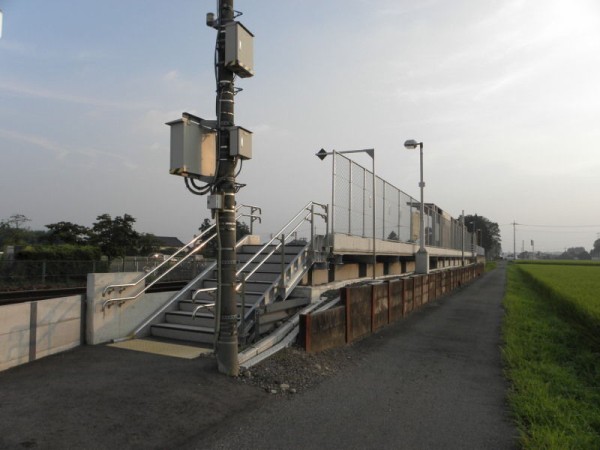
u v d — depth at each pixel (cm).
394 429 512
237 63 650
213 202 648
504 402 626
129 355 731
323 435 485
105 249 3619
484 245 13962
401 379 727
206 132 689
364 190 1602
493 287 3102
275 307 884
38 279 2345
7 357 644
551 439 466
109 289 826
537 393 641
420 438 490
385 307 1244
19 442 410
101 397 531
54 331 731
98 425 458
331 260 1312
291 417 530
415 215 2555
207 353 748
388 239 1950
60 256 2700
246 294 972
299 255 1087
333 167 1322
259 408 549
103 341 815
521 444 476
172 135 664
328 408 569
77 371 633
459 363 858
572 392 692
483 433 509
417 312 1572
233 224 668
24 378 596
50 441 416
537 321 1422
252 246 1241
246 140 676
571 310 1424
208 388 585
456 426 528
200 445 441
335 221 1318
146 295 912
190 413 507
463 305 1877
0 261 2178
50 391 545
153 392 557
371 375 742
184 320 907
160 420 482
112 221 3822
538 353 948
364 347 959
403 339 1071
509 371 788
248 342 806
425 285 1830
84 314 801
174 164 656
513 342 1031
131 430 454
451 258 4178
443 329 1245
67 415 475
